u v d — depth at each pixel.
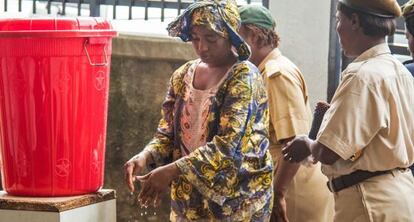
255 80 3.63
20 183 3.81
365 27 3.76
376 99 3.65
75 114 3.77
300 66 5.66
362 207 3.73
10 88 3.74
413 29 4.22
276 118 4.24
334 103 3.69
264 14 4.35
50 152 3.76
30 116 3.74
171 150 3.90
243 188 3.65
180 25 3.66
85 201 3.83
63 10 5.96
